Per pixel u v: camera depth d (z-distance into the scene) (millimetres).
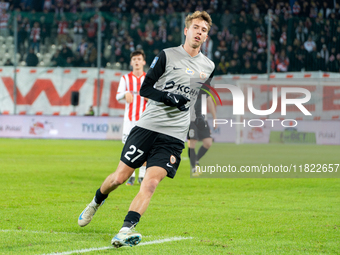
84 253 4141
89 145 20516
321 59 25266
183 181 10172
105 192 4832
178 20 25328
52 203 7000
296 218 6043
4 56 25375
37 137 24484
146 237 4879
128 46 25328
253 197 7938
